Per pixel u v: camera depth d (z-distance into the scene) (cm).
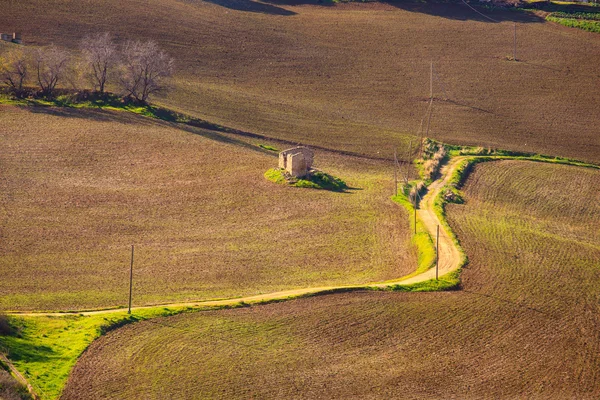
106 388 7006
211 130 15625
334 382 7331
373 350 7938
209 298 8975
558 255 10581
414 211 12000
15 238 10344
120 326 8069
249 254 10350
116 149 13738
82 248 10231
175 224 11212
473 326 8506
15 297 8712
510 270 10006
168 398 6944
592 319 8838
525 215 12612
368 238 11019
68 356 7369
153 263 9925
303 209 11938
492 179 14125
